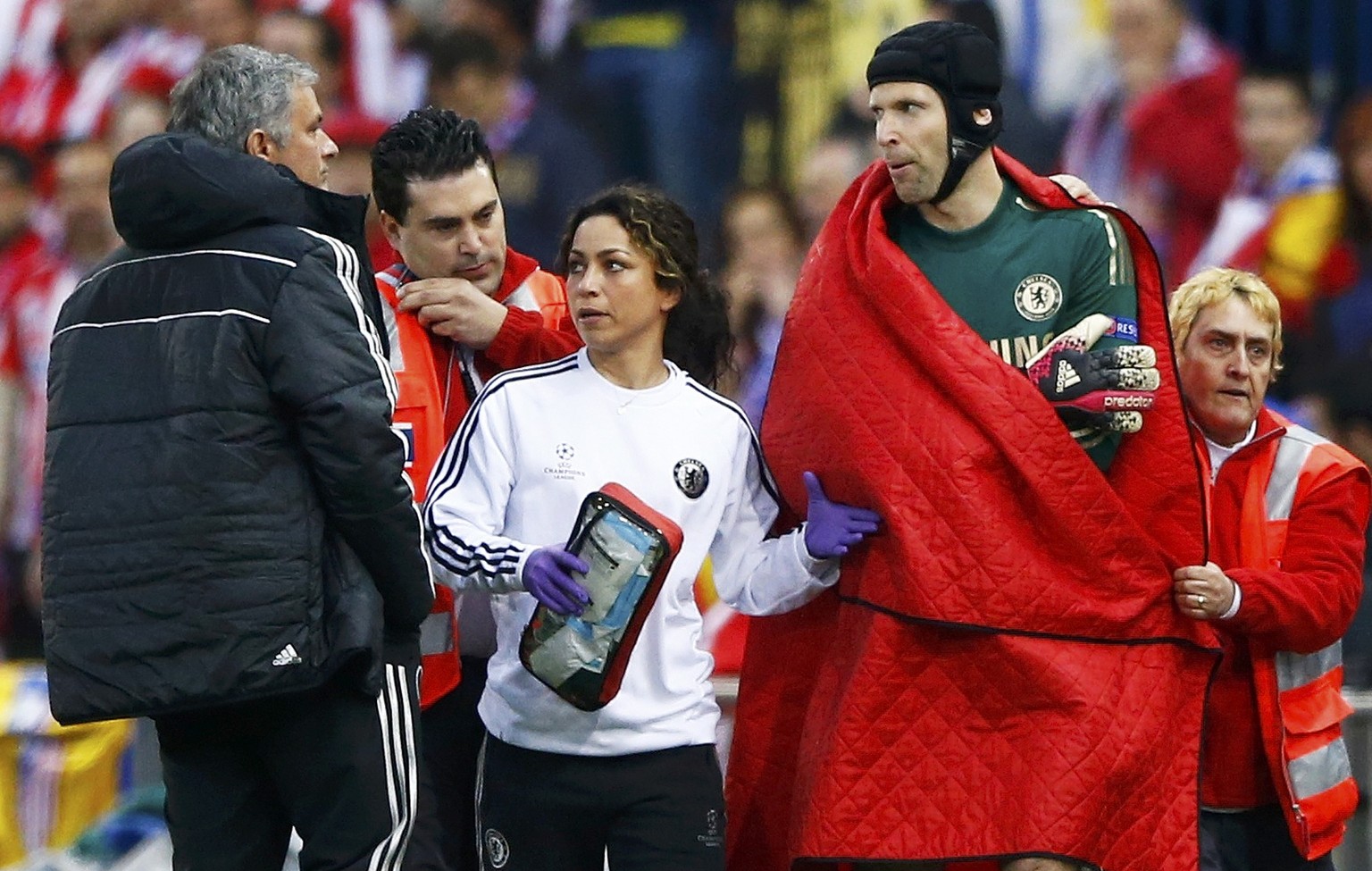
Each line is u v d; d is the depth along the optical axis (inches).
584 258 619.8
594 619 597.9
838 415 629.6
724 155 1406.3
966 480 612.4
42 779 991.0
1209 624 647.8
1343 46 1339.8
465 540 609.0
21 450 1392.7
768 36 1406.3
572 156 1396.4
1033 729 616.7
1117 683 619.8
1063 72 1352.1
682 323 648.4
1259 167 1311.5
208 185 575.2
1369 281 1269.7
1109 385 611.8
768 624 675.4
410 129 659.4
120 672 564.4
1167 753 629.3
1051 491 608.4
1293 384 1221.7
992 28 1358.3
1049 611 613.6
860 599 629.6
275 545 565.9
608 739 611.2
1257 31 1343.5
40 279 1435.8
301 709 587.5
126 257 587.8
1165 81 1330.0
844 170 1354.6
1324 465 681.0
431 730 659.4
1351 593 669.3
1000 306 626.8
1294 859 688.4
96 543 567.8
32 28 1515.7
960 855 617.9
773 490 650.2
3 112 1497.3
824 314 640.4
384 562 576.4
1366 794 848.3
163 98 1478.8
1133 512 631.8
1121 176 1333.7
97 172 1445.6
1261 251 1286.9
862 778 622.2
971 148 619.2
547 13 1448.1
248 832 607.5
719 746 891.4
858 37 1386.6
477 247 658.8
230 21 1477.6
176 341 569.9
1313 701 683.4
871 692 621.3
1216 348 671.8
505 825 627.5
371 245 1165.1
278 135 619.8
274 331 565.9
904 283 618.5
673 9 1423.5
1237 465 683.4
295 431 573.9
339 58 1418.6
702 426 628.7
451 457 627.2
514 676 620.1
